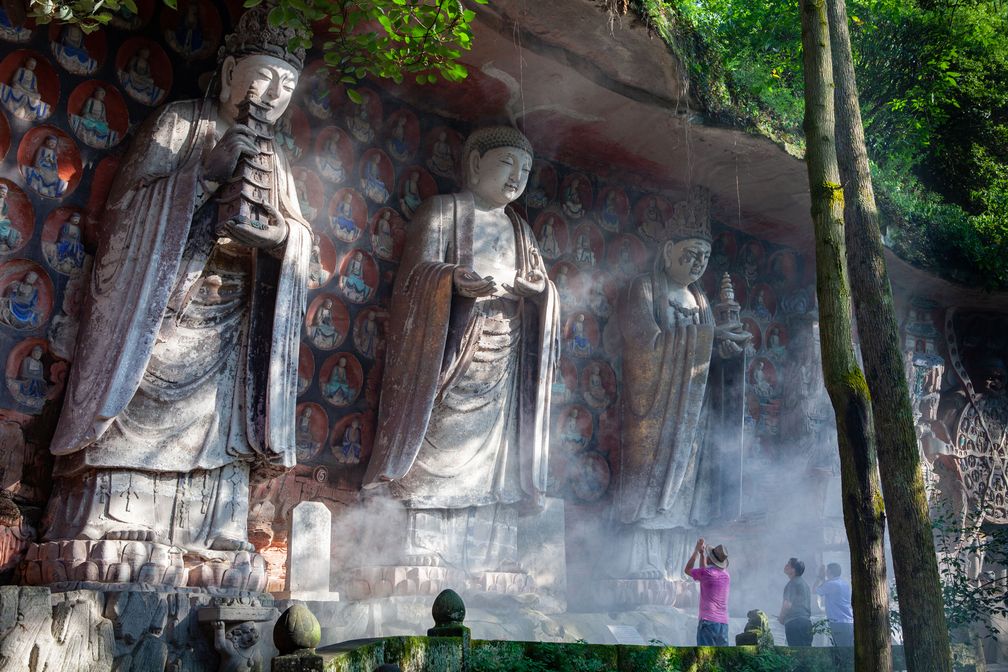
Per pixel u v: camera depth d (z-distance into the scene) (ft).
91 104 36.09
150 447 32.58
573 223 50.34
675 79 44.62
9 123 34.22
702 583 36.99
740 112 47.62
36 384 33.37
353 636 34.45
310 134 41.57
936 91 67.67
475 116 46.47
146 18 37.76
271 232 34.45
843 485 29.19
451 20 34.94
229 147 33.58
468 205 43.32
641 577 46.65
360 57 35.76
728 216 56.18
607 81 44.57
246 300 35.42
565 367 48.83
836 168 31.19
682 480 48.08
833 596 40.32
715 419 50.11
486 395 42.04
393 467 39.27
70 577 30.27
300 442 39.42
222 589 31.96
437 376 39.78
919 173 70.23
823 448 54.95
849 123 34.83
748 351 56.54
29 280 33.83
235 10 39.86
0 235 33.50
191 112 35.96
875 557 28.50
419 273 41.39
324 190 41.68
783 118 49.88
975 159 69.72
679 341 48.44
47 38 35.42
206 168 33.73
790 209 55.31
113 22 36.94
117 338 32.30
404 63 35.58
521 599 40.81
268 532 37.83
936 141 70.03
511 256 43.88
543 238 49.08
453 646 27.89
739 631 48.01
